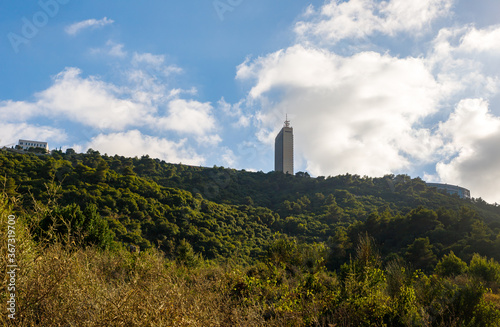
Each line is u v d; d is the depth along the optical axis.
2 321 1.66
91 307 1.91
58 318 1.79
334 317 3.81
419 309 4.05
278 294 4.68
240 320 2.79
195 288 3.23
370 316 3.96
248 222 52.56
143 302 1.88
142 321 1.74
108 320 1.72
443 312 4.04
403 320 3.83
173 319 1.81
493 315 4.06
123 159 75.25
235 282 4.37
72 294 1.96
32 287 1.80
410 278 4.56
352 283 4.44
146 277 2.53
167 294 2.03
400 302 4.09
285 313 3.54
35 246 2.15
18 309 1.74
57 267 1.99
